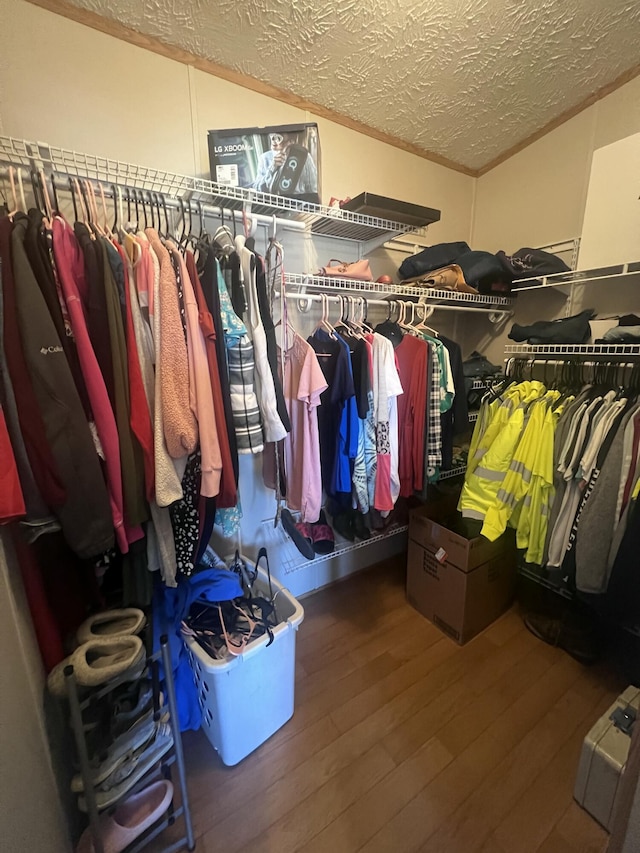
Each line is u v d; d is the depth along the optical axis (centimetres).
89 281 92
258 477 179
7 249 81
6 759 66
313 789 118
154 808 103
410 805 114
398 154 197
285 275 144
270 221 137
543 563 166
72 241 91
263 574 155
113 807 97
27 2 111
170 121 137
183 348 99
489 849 104
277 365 135
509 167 213
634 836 61
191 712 133
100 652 95
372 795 117
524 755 128
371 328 173
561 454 156
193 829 109
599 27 138
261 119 155
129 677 93
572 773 123
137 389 96
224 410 109
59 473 84
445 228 224
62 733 98
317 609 199
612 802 105
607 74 162
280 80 152
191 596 126
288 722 139
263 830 108
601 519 142
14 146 96
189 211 125
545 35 140
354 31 132
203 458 103
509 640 178
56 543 104
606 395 153
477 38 139
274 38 132
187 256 106
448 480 221
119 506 96
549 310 204
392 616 194
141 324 99
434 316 235
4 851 62
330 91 160
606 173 153
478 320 240
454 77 157
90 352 89
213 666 109
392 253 205
